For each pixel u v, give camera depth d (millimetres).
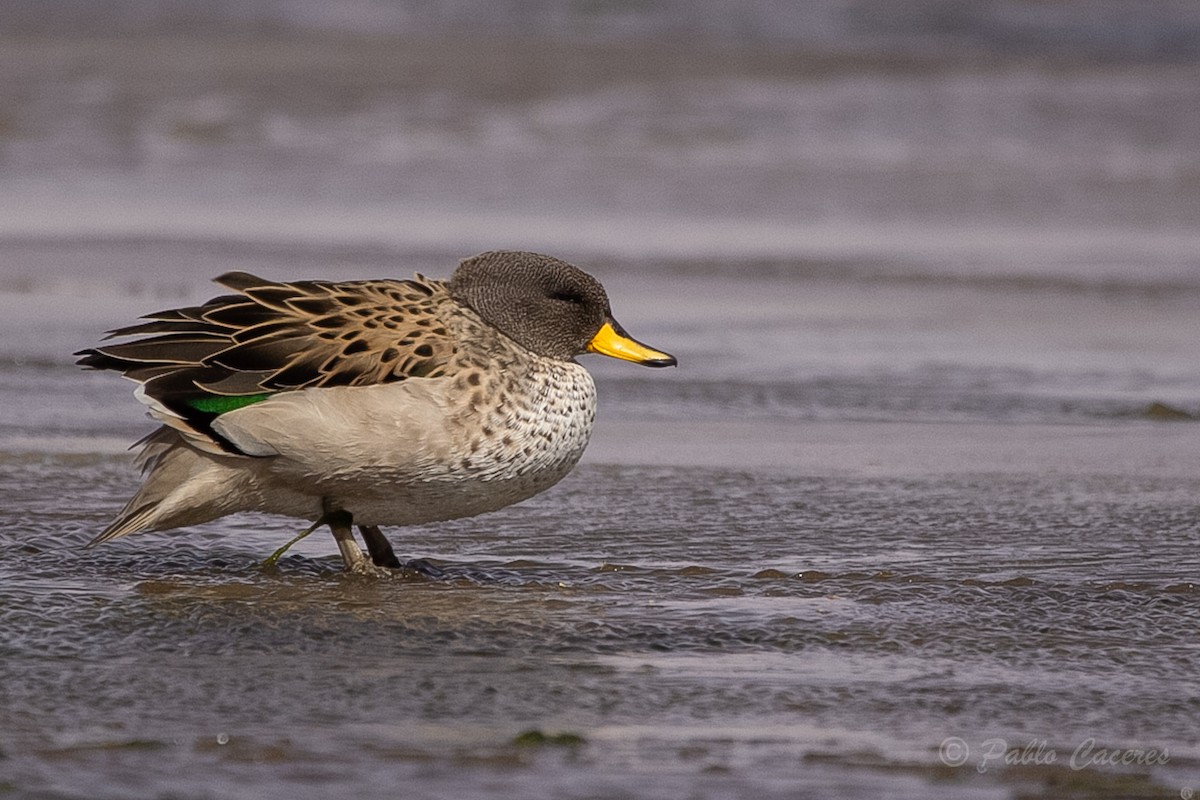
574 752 7223
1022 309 21312
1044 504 12570
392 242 24594
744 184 29766
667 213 27344
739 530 11711
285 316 10172
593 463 13789
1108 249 25281
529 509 12273
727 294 21875
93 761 6984
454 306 10484
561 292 10633
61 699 7844
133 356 9969
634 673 8430
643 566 10727
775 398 16578
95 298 20500
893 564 10805
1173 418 16031
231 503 10148
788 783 6910
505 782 6836
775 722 7695
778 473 13516
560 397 10328
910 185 29891
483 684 8195
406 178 29750
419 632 9109
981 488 13070
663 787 6828
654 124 35031
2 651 8586
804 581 10367
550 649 8836
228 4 50469
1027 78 41281
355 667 8453
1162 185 30047
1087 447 14695
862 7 51938
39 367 17031
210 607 9516
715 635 9141
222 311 10180
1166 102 38094
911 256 24547
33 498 12148
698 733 7527
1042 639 9156
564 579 10414
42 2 48875
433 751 7195
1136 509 12430
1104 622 9500
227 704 7809
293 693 7996
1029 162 31969
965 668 8609
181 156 31219
